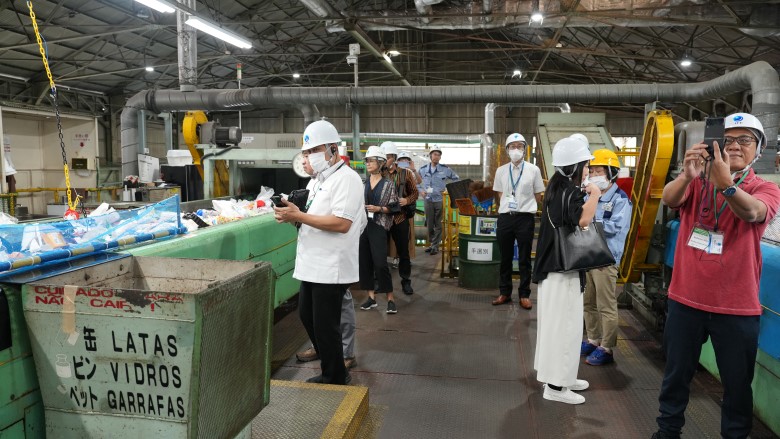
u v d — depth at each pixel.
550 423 3.01
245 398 2.00
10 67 13.55
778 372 2.51
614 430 2.92
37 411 1.78
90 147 11.27
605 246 3.06
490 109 12.06
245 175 6.30
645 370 3.77
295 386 3.06
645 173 4.19
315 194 3.04
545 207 3.14
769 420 2.60
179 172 7.16
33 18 2.65
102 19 12.12
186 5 7.97
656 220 4.48
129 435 1.71
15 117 11.03
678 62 14.73
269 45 17.92
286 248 4.50
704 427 2.93
